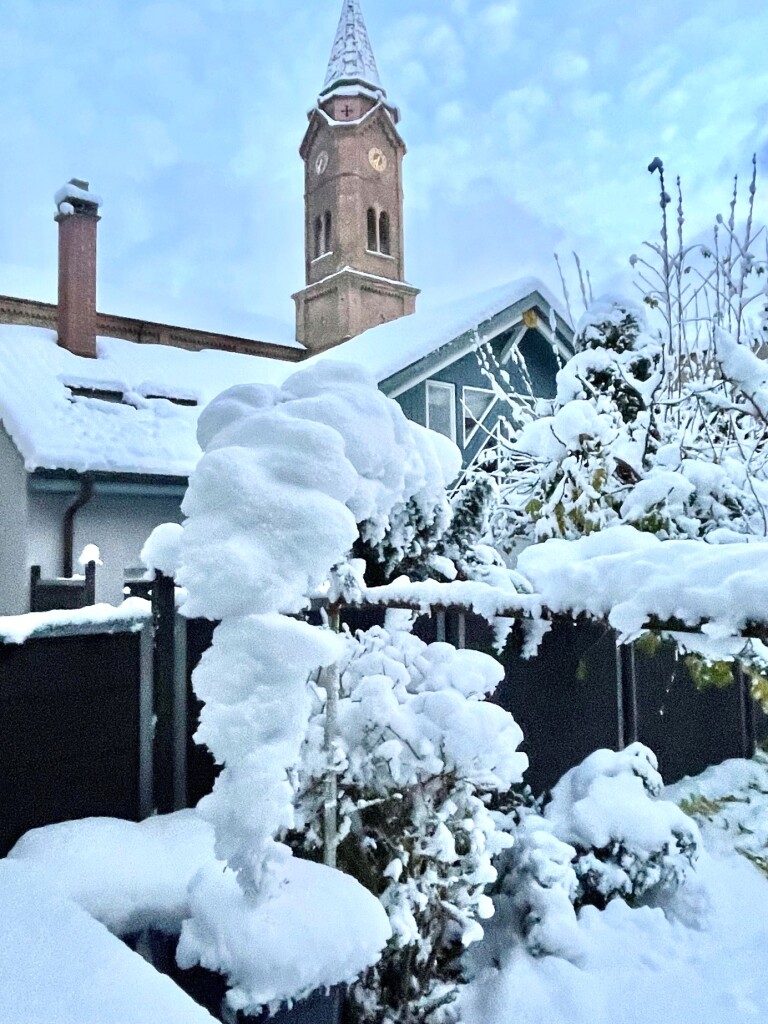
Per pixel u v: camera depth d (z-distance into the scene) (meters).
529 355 14.32
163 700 4.21
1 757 3.59
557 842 4.54
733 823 6.07
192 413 12.34
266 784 2.53
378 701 3.58
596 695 6.10
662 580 2.70
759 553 2.62
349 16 31.56
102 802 3.93
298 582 2.61
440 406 13.07
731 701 7.39
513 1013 3.76
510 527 6.36
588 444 5.48
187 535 2.63
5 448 10.57
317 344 28.78
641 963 4.20
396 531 3.92
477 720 3.57
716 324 5.99
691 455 5.74
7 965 2.39
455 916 3.59
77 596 7.91
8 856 3.45
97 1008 2.18
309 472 2.74
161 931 3.16
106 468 9.77
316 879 3.03
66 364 12.59
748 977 4.16
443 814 3.53
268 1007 2.68
